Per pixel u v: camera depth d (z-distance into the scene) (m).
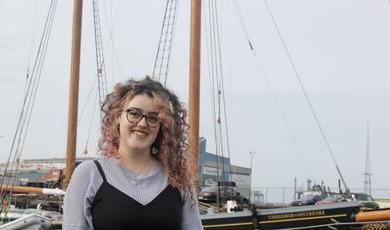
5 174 18.27
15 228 8.07
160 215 2.82
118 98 3.01
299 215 11.02
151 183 2.90
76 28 21.98
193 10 15.62
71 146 20.39
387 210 10.41
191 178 3.05
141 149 2.93
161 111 2.96
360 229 10.68
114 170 2.89
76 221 2.79
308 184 30.86
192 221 3.01
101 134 3.02
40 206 19.61
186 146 3.10
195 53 15.41
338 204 10.88
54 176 37.34
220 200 16.48
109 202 2.79
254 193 29.69
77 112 21.17
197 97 15.01
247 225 11.17
